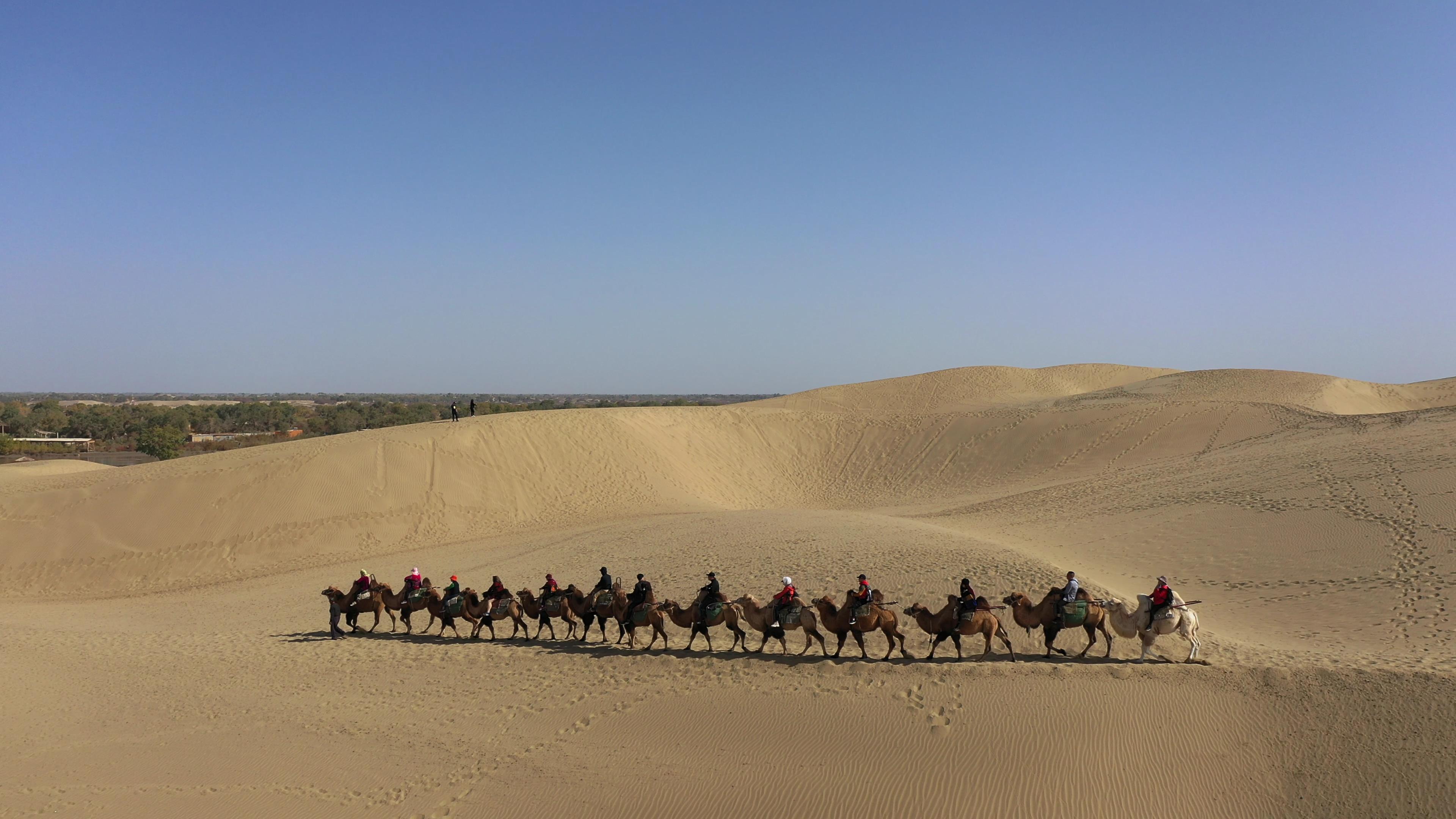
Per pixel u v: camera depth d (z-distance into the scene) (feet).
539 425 169.68
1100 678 45.01
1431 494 82.69
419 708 51.42
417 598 70.79
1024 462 173.47
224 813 39.01
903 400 258.16
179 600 97.45
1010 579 65.41
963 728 40.55
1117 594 64.44
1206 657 50.55
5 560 113.60
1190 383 229.66
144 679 59.57
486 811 37.83
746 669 52.39
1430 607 60.13
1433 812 32.04
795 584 70.08
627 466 162.71
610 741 43.70
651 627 68.28
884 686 46.80
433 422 172.55
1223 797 34.40
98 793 41.22
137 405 642.22
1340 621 60.44
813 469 194.49
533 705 50.11
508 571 92.38
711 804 36.45
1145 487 115.55
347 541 121.08
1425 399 242.37
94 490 131.23
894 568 70.90
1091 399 213.05
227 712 52.06
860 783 36.81
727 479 180.24
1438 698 38.68
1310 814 33.17
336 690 55.77
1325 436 133.49
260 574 109.81
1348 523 80.48
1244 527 85.46
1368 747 36.24
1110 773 36.11
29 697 55.26
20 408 538.47
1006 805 34.40
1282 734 38.29
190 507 125.49
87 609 94.43
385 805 39.24
